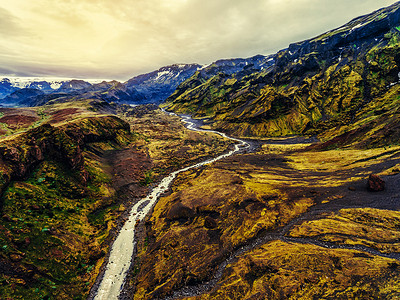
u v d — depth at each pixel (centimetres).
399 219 4606
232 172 9606
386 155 8188
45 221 5378
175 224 6188
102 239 5903
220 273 4297
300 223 5347
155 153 14475
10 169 5888
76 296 4231
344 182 7156
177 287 4116
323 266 3647
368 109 16612
